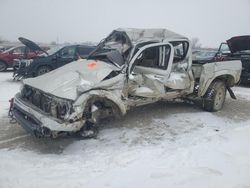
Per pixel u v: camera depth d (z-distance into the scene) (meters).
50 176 4.18
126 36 6.38
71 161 4.71
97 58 6.48
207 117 7.31
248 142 5.53
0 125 6.44
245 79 12.34
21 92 5.89
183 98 7.89
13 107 5.72
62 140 5.59
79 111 4.89
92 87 5.17
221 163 4.62
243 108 8.46
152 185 3.93
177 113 7.58
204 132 6.18
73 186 3.90
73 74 5.55
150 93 6.36
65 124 4.78
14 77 13.12
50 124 4.71
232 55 12.67
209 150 5.14
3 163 4.55
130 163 4.62
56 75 5.73
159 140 5.67
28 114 5.09
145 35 6.70
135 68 6.29
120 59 6.10
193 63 8.04
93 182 4.00
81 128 5.48
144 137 5.81
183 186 3.91
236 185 3.96
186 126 6.56
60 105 4.94
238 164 4.59
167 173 4.26
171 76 6.91
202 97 7.82
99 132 5.99
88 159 4.79
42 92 5.25
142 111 7.64
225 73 7.84
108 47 6.64
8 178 4.10
